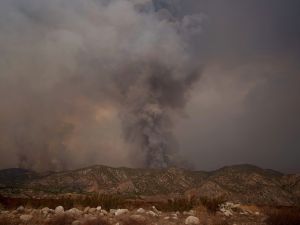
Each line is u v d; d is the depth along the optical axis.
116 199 31.50
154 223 20.19
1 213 22.53
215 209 28.59
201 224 20.22
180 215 25.27
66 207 29.08
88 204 30.30
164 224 20.05
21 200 31.42
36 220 19.23
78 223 18.02
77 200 30.72
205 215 25.23
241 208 30.86
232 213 27.88
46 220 19.02
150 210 27.55
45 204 29.69
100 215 23.09
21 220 19.31
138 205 31.56
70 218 19.19
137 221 19.92
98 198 31.23
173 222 21.02
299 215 21.66
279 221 21.27
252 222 22.16
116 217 21.59
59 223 18.45
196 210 27.70
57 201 30.83
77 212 23.42
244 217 25.39
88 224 17.83
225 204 30.94
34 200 31.52
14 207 27.41
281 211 23.39
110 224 18.39
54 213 23.14
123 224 19.00
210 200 30.12
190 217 20.98
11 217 20.58
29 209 24.86
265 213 27.41
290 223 21.05
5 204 28.91
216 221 21.50
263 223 21.80
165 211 29.28
